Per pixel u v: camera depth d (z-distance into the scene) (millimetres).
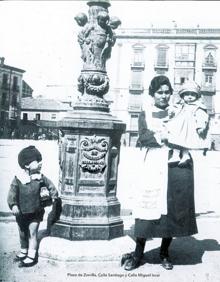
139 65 23812
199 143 4047
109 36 4613
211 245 4871
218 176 9781
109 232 4395
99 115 4418
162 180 3936
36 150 4352
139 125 4176
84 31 4555
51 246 4199
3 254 4309
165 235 3924
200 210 6609
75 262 4066
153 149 4039
